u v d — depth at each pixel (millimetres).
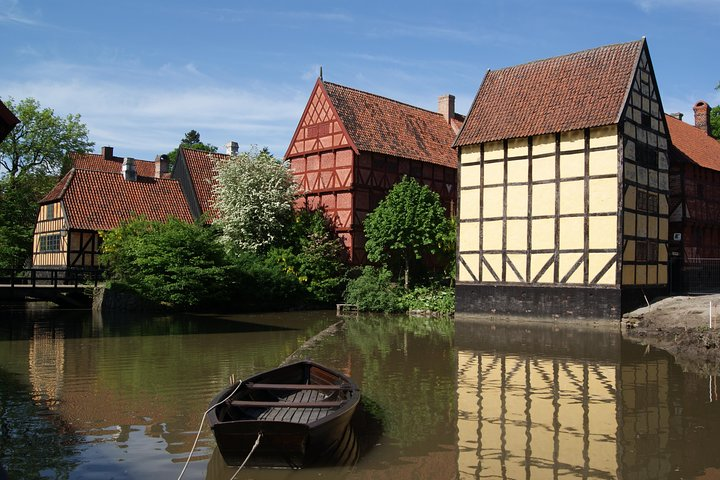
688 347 16953
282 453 7746
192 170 38500
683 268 26094
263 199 31594
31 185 42562
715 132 40562
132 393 11844
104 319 24703
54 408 10727
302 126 34188
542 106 24375
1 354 16203
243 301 29094
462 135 25719
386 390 12219
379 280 28828
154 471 7793
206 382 12836
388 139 33656
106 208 34375
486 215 25000
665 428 9656
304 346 17812
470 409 10773
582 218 22594
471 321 24250
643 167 23359
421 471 7883
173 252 27250
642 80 23594
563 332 20594
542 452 8602
